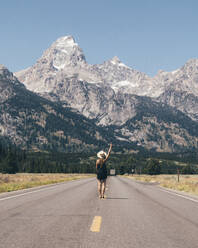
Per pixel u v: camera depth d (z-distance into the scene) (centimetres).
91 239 711
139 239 719
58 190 2420
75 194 2012
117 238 727
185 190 2700
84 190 2434
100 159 1747
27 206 1334
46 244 653
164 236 756
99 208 1288
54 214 1101
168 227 878
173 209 1289
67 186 3075
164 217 1066
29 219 986
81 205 1388
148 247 643
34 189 2548
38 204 1411
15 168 15775
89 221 956
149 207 1351
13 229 820
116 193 2191
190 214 1144
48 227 852
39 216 1051
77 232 788
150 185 3653
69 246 639
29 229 821
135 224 922
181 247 646
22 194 1989
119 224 919
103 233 782
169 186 3303
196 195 2177
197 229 852
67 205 1382
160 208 1319
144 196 1947
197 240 716
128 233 788
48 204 1413
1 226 863
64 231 798
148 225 908
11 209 1232
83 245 650
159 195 2044
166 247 645
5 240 689
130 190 2572
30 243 661
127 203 1498
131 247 641
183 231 822
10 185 2988
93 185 3303
